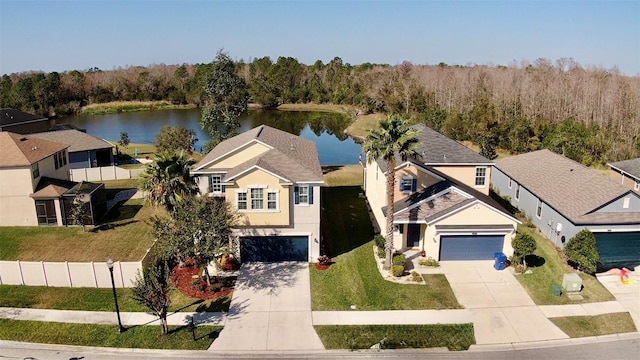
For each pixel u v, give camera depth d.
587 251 28.41
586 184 33.91
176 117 111.06
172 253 26.23
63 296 26.62
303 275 29.11
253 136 35.94
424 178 33.12
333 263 30.52
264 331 23.58
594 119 71.00
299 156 34.72
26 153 35.88
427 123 75.88
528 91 80.69
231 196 29.33
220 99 60.94
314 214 30.06
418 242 32.06
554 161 40.16
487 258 30.62
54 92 113.75
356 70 147.75
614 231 30.89
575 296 26.67
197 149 73.00
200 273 28.64
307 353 22.02
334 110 123.81
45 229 35.31
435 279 28.23
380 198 35.66
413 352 22.11
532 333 23.48
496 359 21.62
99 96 127.38
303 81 143.75
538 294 26.83
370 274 28.84
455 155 35.91
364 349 22.30
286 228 30.19
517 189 40.16
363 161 53.72
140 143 78.06
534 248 28.73
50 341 22.83
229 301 26.27
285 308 25.55
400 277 28.41
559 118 74.50
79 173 48.56
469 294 26.70
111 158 57.25
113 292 24.91
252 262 30.83
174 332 23.52
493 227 29.67
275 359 21.58
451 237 30.17
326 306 25.75
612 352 22.17
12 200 35.44
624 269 29.17
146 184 30.66
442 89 97.75
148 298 22.41
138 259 30.31
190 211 27.05
